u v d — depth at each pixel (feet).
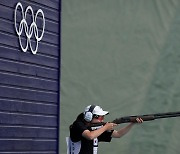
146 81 156.04
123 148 152.76
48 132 122.11
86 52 151.12
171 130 156.25
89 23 151.94
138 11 156.46
